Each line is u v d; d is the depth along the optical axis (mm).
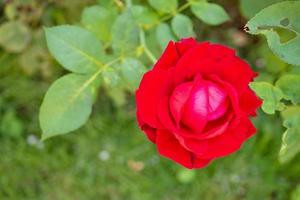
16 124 913
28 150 914
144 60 707
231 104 493
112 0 673
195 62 498
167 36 634
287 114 562
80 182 907
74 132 918
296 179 907
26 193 906
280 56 511
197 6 633
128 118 919
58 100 590
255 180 903
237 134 505
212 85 493
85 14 663
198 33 901
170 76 498
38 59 856
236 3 890
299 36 508
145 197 901
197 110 490
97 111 924
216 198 901
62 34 593
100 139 916
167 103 500
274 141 904
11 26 811
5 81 915
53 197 907
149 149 911
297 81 541
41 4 813
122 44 614
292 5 506
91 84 600
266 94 530
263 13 509
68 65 597
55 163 909
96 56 602
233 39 913
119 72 615
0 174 904
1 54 905
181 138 496
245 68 503
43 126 589
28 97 923
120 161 910
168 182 903
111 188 908
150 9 644
